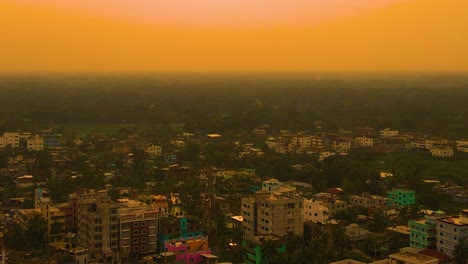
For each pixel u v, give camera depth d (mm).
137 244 191750
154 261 171625
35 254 191250
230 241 199875
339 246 194875
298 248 170250
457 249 169625
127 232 189750
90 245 187500
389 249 190375
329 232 197875
